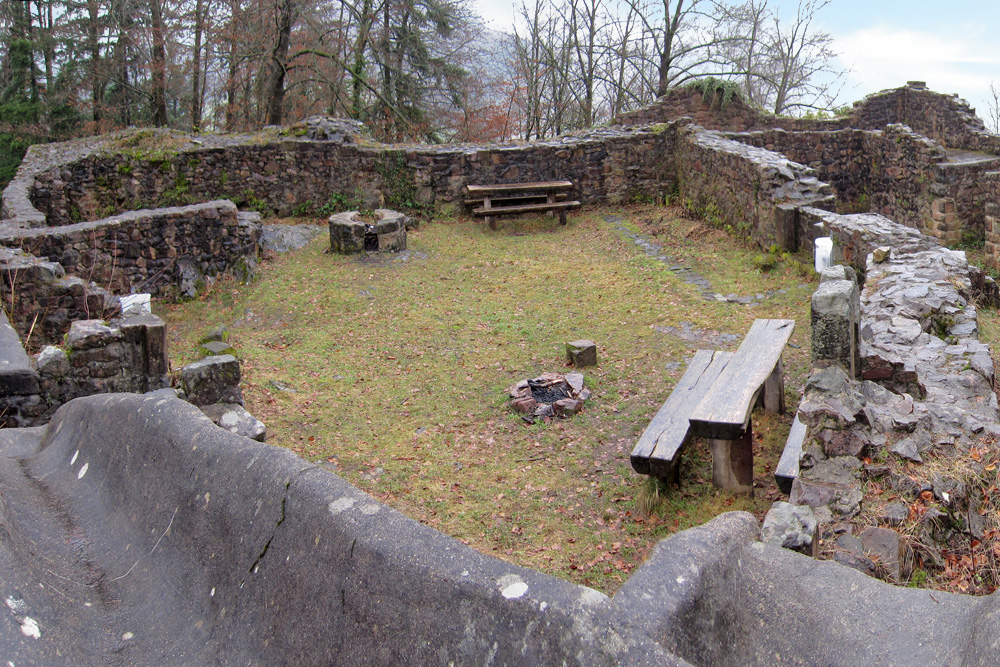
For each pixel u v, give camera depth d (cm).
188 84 2761
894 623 196
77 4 2700
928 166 1656
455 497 611
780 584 205
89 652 187
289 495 202
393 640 165
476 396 802
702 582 184
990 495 452
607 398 771
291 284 1185
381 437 716
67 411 336
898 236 914
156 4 2294
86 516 249
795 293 995
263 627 185
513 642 155
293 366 885
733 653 183
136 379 702
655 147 1596
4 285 873
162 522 228
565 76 2938
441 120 2898
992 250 1474
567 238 1388
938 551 422
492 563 170
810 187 1122
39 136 2738
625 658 147
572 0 2834
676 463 589
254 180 1544
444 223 1527
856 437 483
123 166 1505
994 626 177
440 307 1073
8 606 184
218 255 1204
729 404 560
